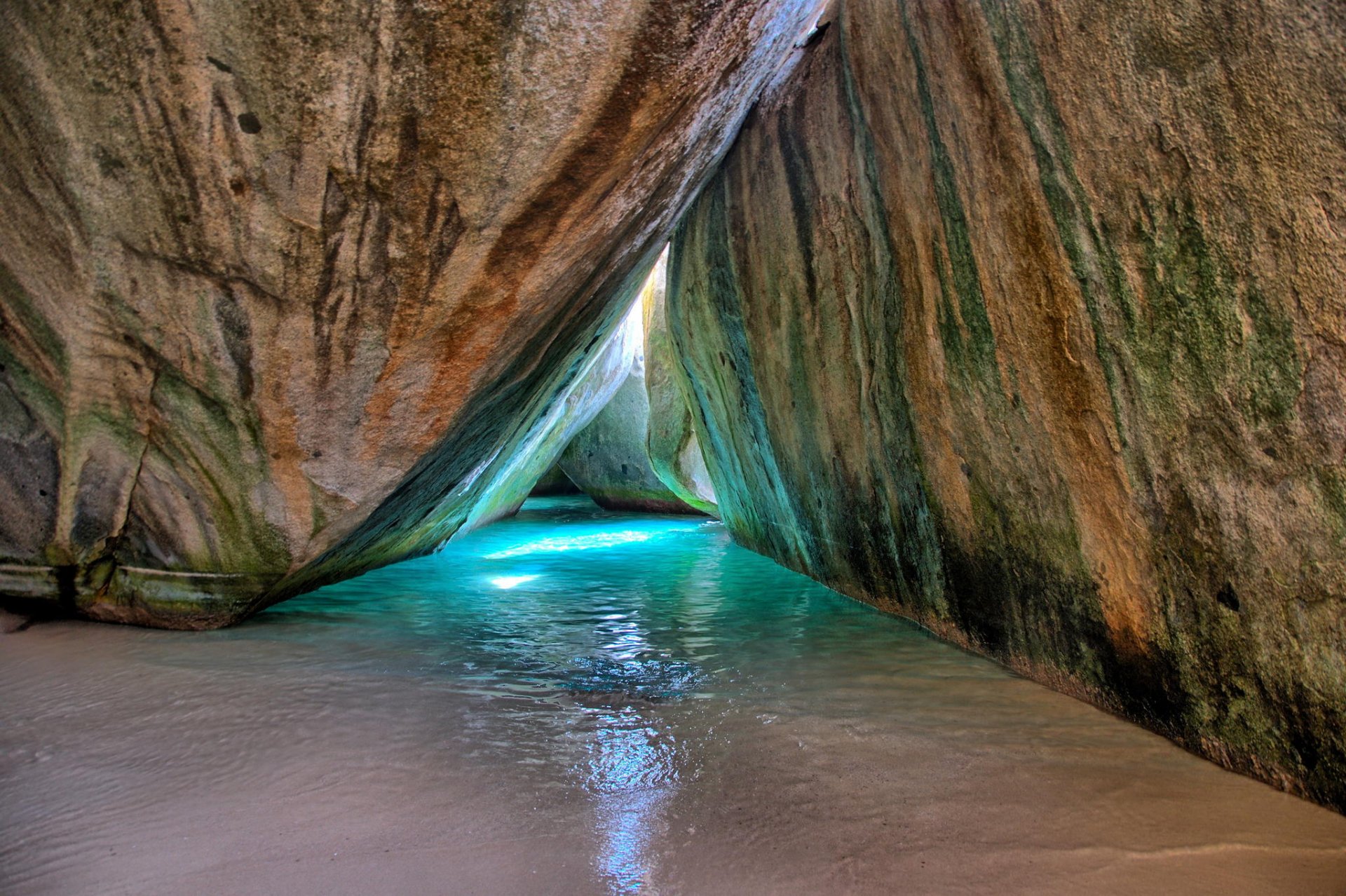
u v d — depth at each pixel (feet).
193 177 9.04
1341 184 5.11
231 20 8.07
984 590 10.72
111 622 12.25
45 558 11.79
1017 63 7.48
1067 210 7.36
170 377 10.60
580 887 5.56
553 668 10.89
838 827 6.39
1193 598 7.20
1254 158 5.60
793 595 16.52
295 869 5.74
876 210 11.49
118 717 8.63
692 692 9.84
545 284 10.32
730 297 17.48
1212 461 6.60
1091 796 6.79
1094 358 7.52
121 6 8.13
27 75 8.66
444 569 20.15
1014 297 8.45
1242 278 5.93
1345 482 5.59
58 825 6.32
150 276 9.84
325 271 9.61
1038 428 8.66
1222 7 5.52
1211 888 5.47
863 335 12.61
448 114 8.55
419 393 10.68
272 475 11.14
